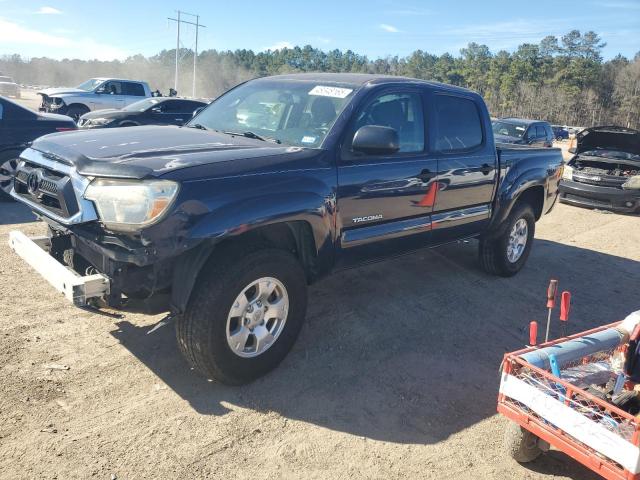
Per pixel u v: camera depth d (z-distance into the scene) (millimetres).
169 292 3555
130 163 3270
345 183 4059
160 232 3113
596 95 111562
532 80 116000
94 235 3311
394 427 3475
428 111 4945
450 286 6000
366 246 4387
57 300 4812
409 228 4730
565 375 3246
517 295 5953
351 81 4594
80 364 3850
